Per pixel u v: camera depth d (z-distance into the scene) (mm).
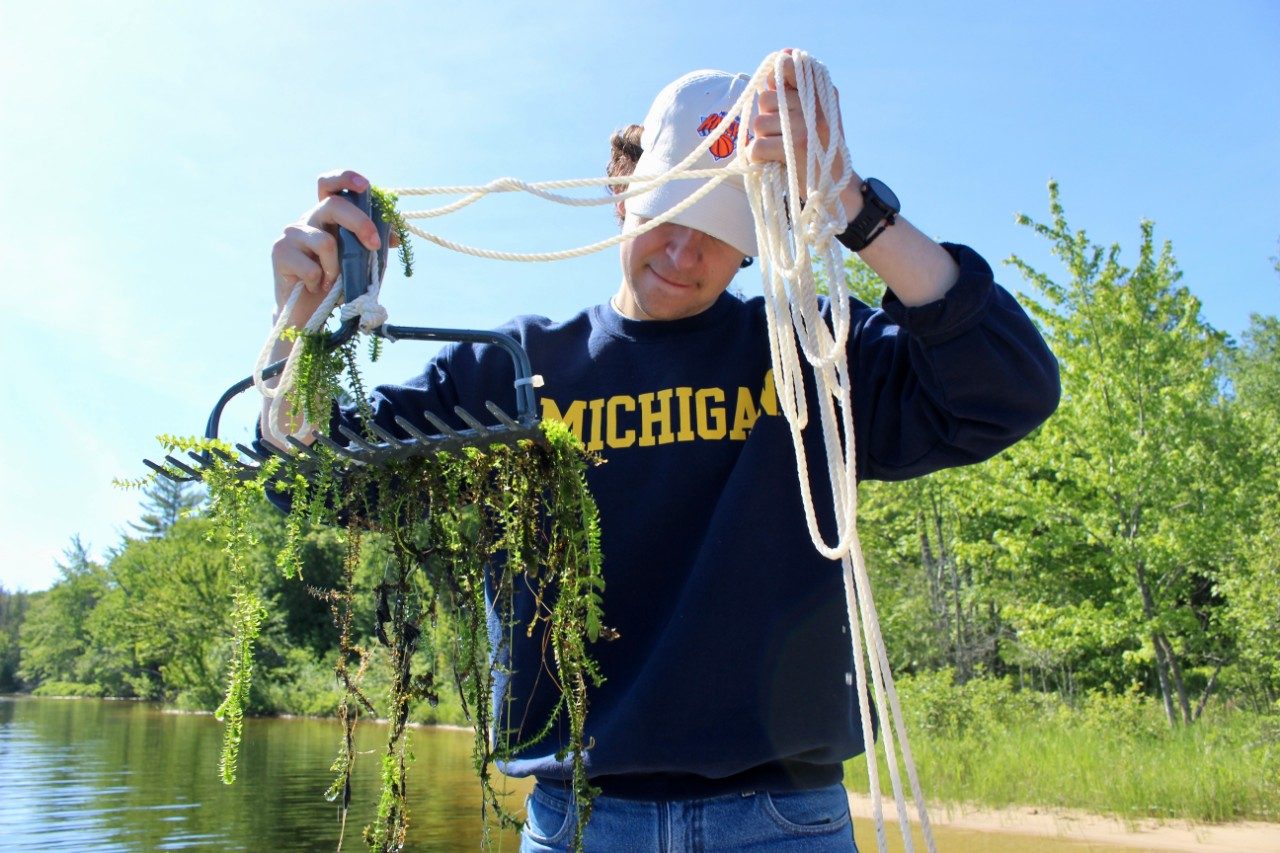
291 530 1779
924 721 14172
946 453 2113
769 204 1822
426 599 1932
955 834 9062
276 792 12469
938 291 1842
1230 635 14938
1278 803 9664
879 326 2234
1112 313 13680
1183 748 11422
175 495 48656
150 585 46688
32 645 88438
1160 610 13578
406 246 1839
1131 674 20938
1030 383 1909
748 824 1957
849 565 1825
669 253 2158
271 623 35062
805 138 1781
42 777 14484
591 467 2166
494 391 2273
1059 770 10984
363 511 1900
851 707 2086
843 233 1791
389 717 1971
